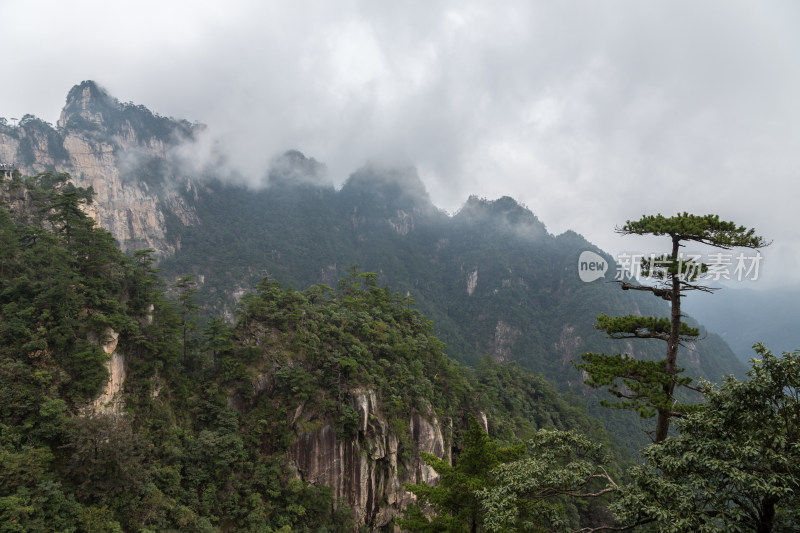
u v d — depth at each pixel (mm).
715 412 12617
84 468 32656
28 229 42969
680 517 11062
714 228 14625
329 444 49750
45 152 147250
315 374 52969
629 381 16562
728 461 11211
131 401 41844
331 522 47125
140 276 47969
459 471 19891
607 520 57531
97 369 37688
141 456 36719
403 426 55469
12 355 35156
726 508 11094
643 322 16969
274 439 48469
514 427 79875
